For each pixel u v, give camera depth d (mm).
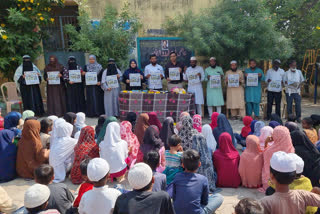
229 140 4020
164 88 8953
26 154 4379
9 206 3023
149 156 3125
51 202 2674
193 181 2861
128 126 4551
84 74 7965
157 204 2127
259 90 7637
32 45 8773
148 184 2207
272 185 2912
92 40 8203
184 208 2762
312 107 9219
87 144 4262
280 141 3607
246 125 5613
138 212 2080
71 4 9312
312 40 10469
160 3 8742
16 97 7953
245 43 7531
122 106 7238
